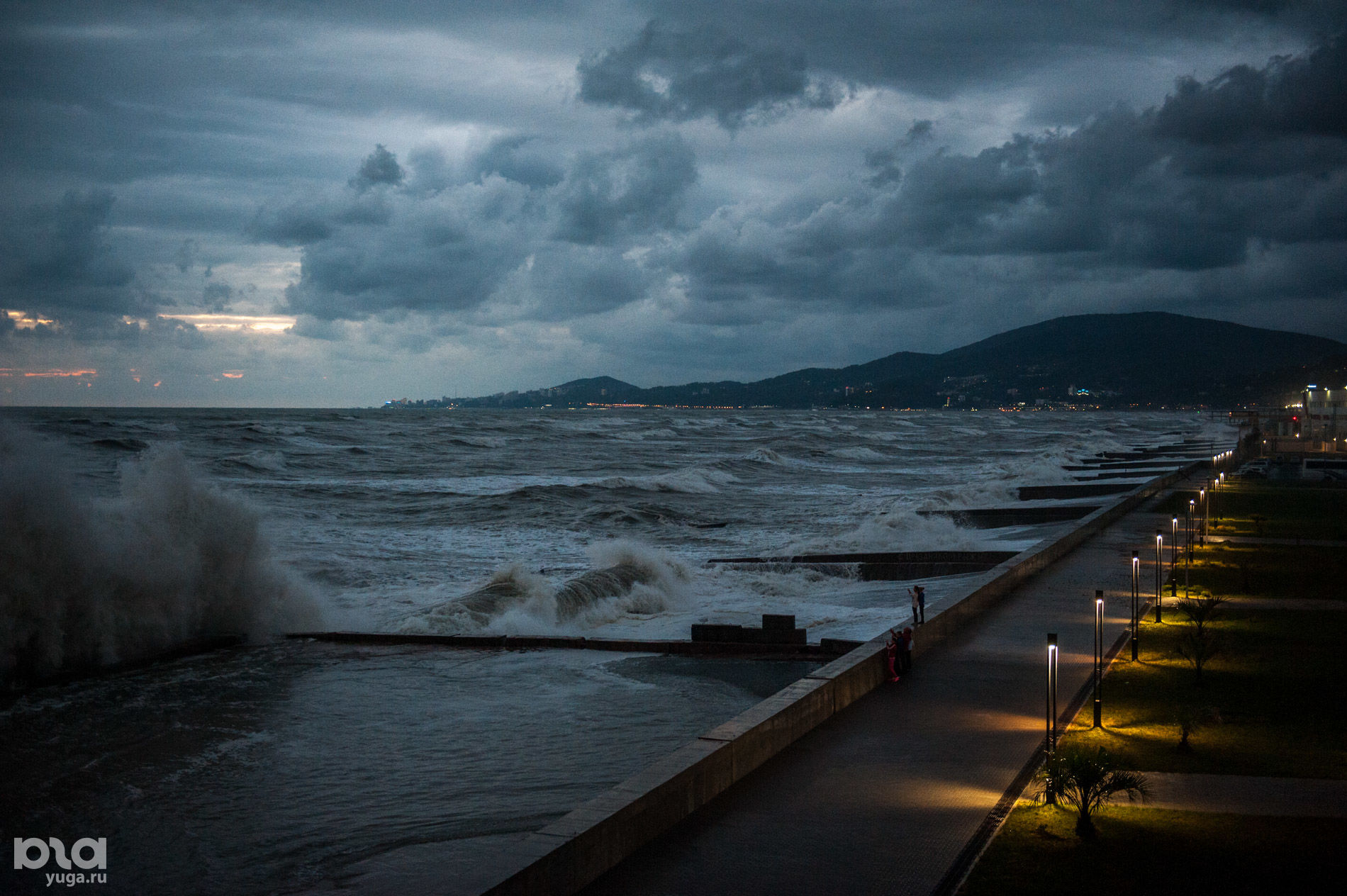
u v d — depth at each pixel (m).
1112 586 20.16
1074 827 7.57
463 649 16.95
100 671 15.14
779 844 7.27
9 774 10.60
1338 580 21.23
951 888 6.52
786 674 15.38
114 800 9.89
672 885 6.55
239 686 14.41
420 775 10.66
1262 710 11.22
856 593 23.25
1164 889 6.47
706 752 8.32
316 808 9.66
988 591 17.88
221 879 8.16
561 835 6.43
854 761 9.30
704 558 29.27
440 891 7.89
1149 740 10.02
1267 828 7.54
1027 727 10.48
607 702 13.65
